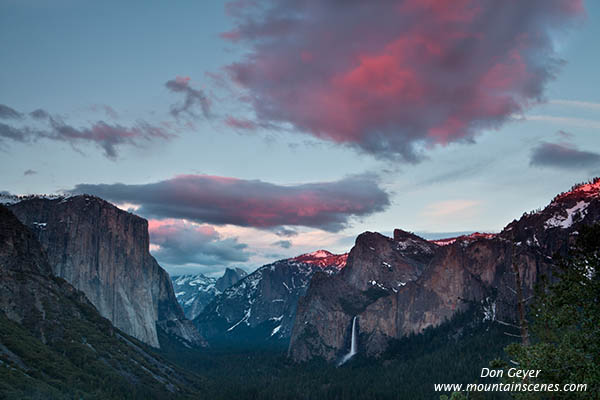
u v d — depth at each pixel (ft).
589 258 188.03
